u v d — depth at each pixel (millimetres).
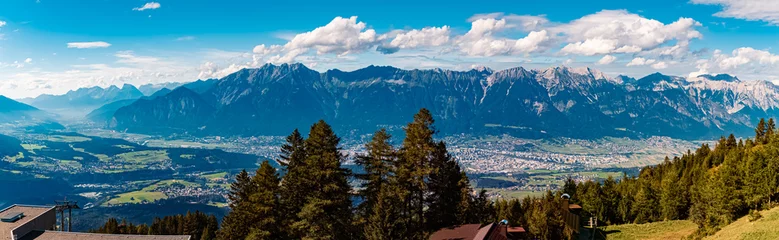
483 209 74938
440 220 68188
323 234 58562
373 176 63969
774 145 74875
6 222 75062
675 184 93062
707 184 78438
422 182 62875
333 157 59156
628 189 105375
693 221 78562
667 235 76562
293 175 62812
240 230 68688
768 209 64938
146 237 71375
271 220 61688
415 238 60688
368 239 57750
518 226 76000
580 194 101062
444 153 68062
